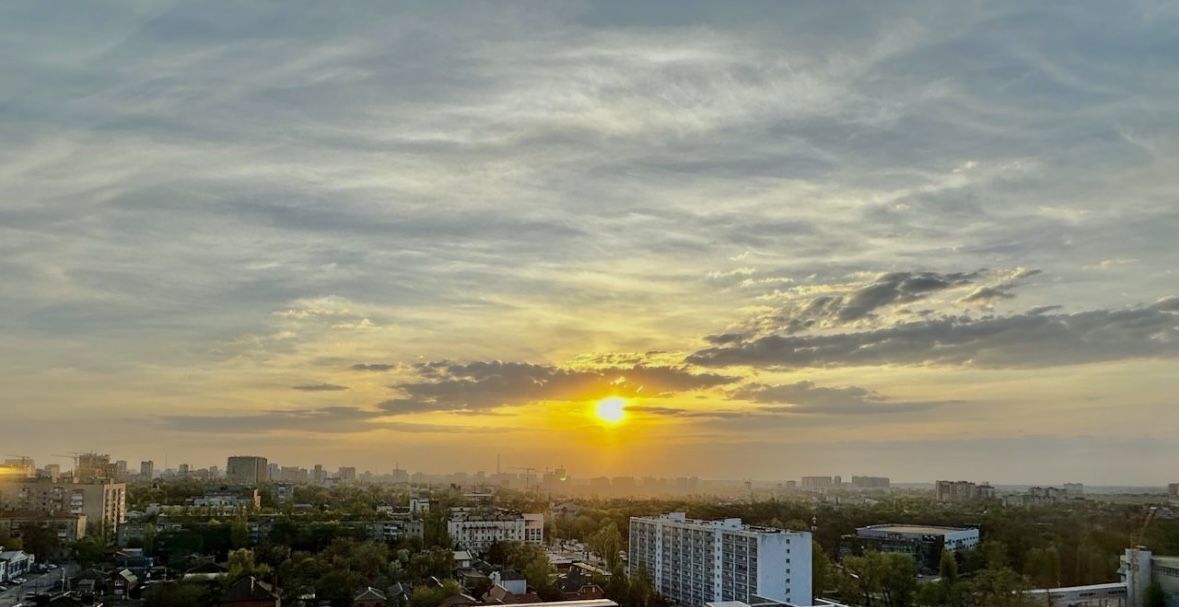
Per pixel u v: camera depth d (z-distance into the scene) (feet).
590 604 615.98
